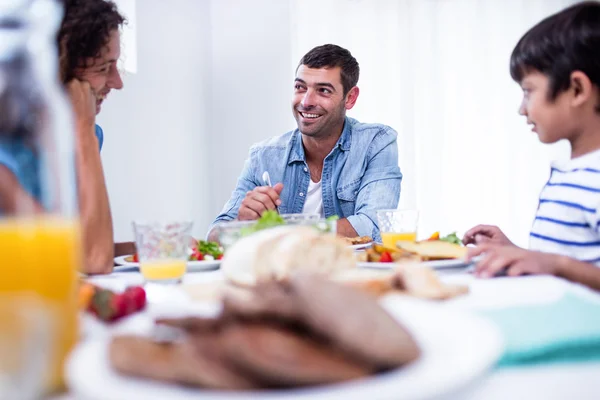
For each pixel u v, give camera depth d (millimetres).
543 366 466
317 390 322
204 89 3975
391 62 3760
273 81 3975
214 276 1035
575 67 1269
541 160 3783
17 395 338
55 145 418
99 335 536
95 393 323
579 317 540
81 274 1004
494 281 814
